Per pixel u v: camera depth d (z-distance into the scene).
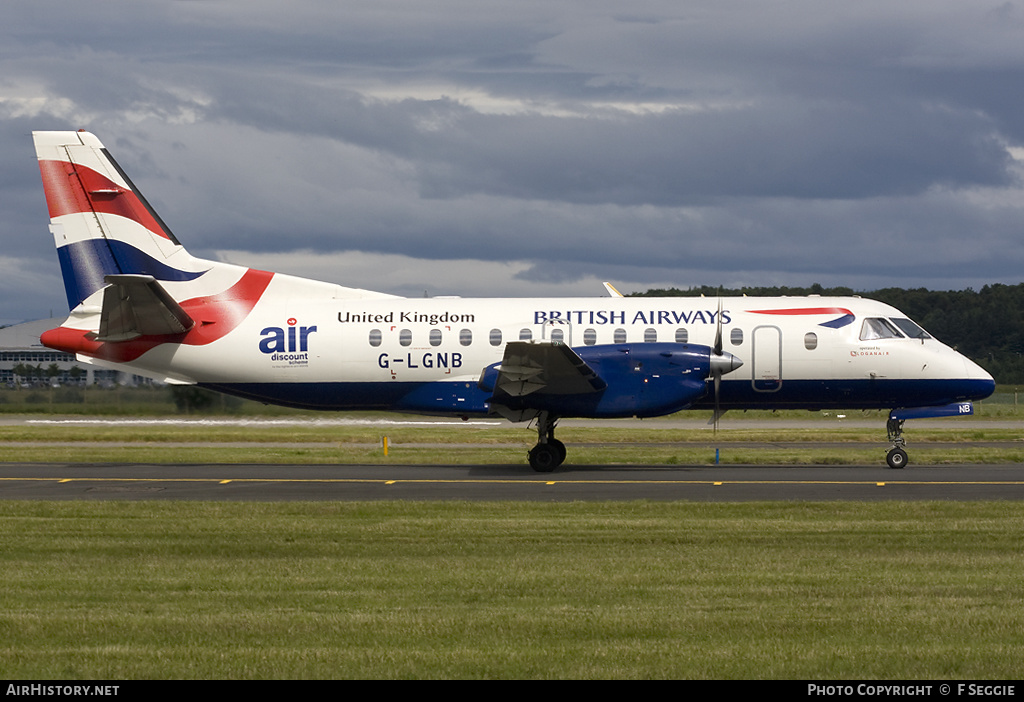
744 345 77.19
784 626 31.02
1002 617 31.91
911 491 61.03
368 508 54.94
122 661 27.95
